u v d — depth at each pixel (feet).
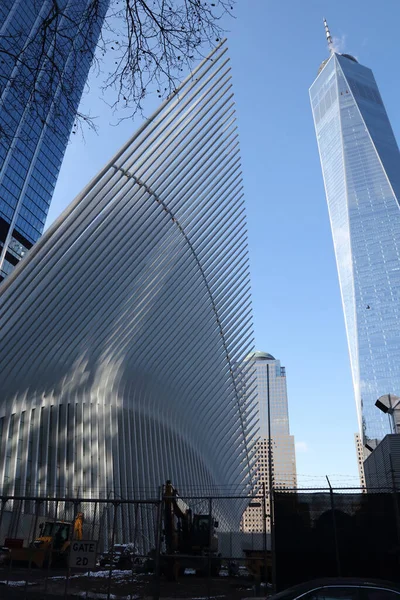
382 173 511.40
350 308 479.00
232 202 113.70
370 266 476.54
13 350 77.71
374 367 436.76
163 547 54.95
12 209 234.17
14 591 34.76
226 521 150.30
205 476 139.64
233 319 133.90
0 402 79.00
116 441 100.32
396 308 447.83
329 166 563.89
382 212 493.77
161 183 87.81
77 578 42.80
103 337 95.04
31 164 249.96
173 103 80.33
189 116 86.53
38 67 19.29
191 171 94.79
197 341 120.06
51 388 89.20
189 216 99.81
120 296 92.12
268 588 43.04
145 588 37.65
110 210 79.82
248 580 48.88
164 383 119.44
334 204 540.52
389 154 529.45
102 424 98.48
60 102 20.26
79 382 95.30
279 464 590.14
